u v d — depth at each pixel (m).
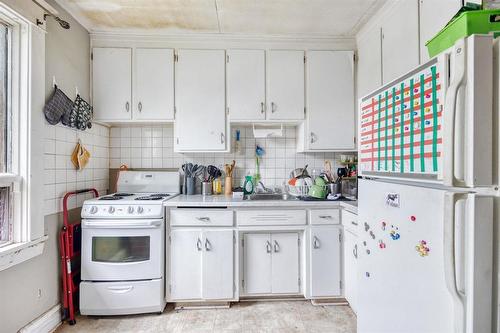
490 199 0.67
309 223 2.15
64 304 1.88
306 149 2.41
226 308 2.12
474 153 0.67
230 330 1.84
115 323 1.92
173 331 1.83
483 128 0.67
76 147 2.09
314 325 1.90
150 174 2.58
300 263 2.18
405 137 0.94
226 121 2.38
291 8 2.00
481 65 0.67
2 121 1.58
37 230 1.66
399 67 1.81
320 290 2.12
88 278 1.95
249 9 2.00
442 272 0.77
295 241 2.17
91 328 1.85
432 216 0.81
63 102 1.89
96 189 2.40
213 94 2.37
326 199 2.24
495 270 0.68
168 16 2.09
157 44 2.36
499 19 0.80
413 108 0.90
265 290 2.16
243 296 2.19
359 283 1.28
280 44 2.41
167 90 2.35
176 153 2.68
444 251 0.71
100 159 2.48
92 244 1.97
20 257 1.54
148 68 2.34
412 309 0.90
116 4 1.94
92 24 2.22
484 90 0.67
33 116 1.65
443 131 0.74
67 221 1.93
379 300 1.10
